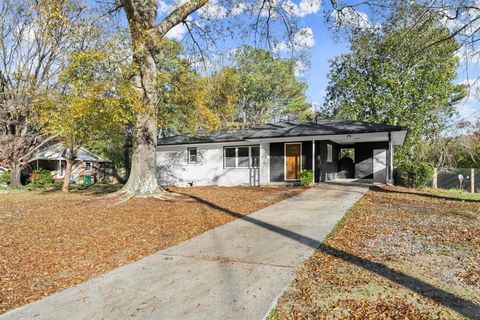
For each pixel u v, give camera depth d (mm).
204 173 20156
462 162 27109
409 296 3633
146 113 11312
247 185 18656
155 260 5070
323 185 15734
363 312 3287
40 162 28922
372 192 13281
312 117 34750
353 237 6176
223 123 27562
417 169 16031
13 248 5953
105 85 9648
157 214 9086
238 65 32625
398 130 14305
